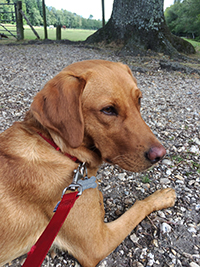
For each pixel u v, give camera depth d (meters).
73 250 0.39
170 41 2.31
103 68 0.38
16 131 0.38
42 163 0.36
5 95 1.21
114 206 0.55
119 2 2.28
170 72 1.73
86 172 0.37
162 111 1.08
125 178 0.64
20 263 0.43
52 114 0.34
